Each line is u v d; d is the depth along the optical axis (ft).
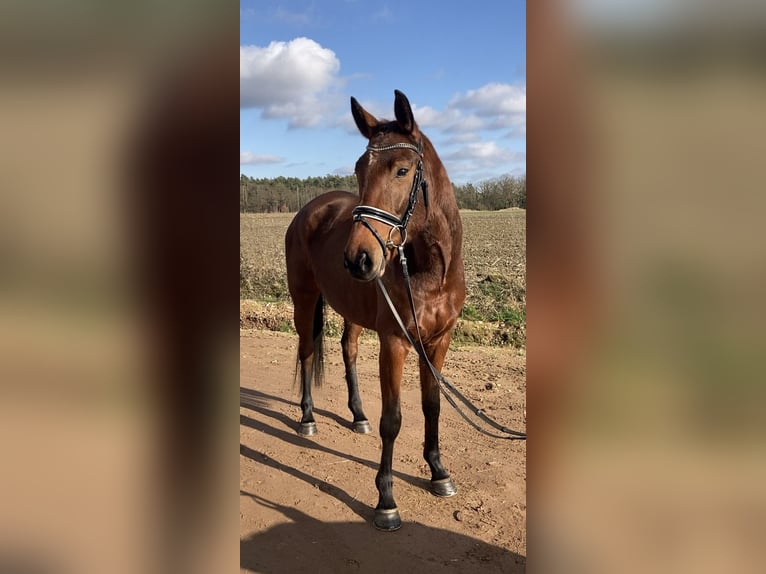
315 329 14.90
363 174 8.87
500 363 19.60
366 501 10.90
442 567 8.79
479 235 62.64
